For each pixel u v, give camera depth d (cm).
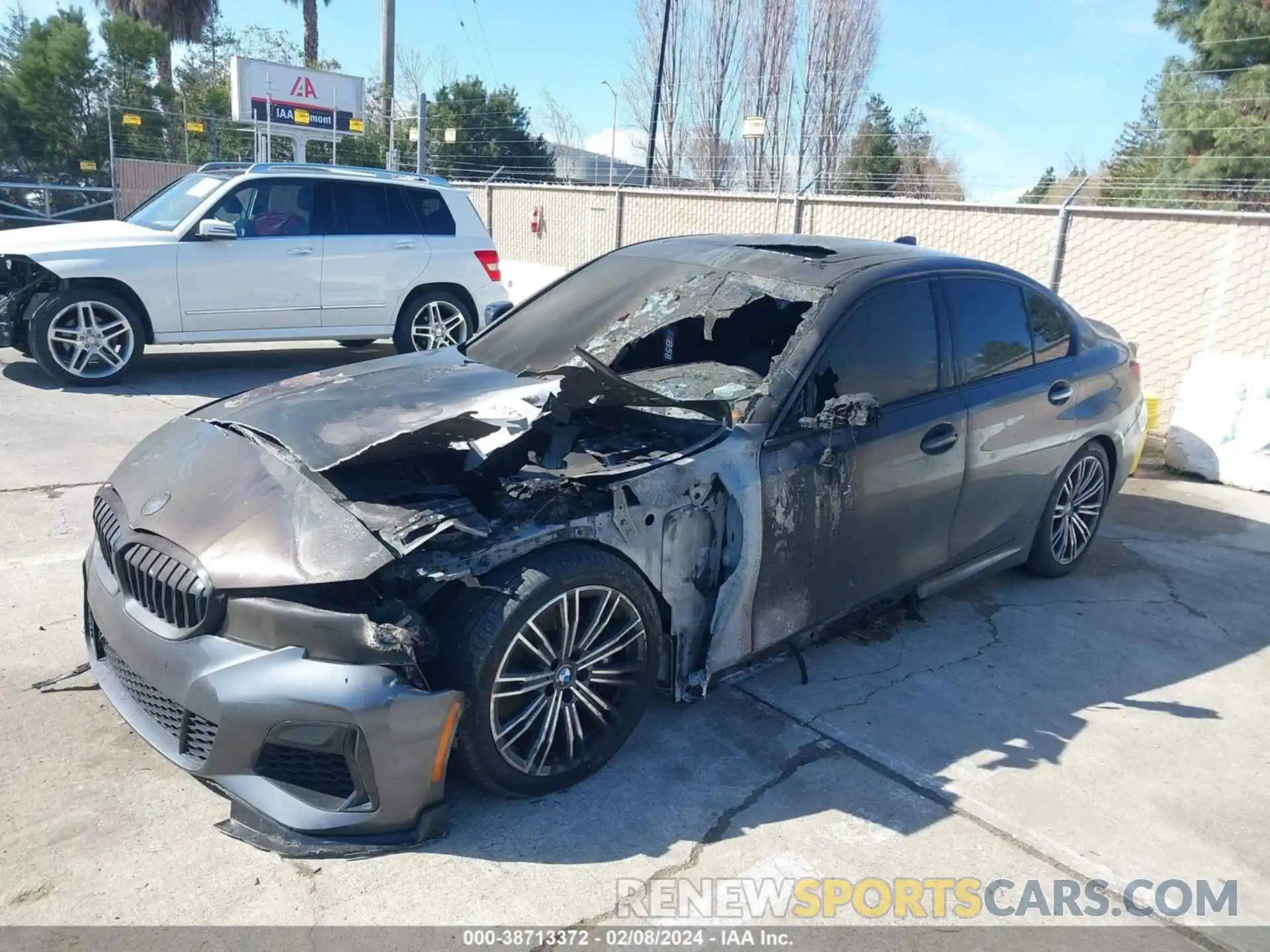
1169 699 400
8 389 793
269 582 262
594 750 314
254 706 255
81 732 326
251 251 862
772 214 1149
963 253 974
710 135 2211
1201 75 1614
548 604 282
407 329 965
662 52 2100
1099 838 306
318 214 906
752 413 347
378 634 256
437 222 977
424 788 268
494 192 1584
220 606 266
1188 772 346
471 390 370
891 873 284
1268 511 664
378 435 318
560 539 292
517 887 267
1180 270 832
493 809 299
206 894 257
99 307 807
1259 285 788
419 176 984
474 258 992
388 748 257
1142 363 868
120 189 2084
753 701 376
